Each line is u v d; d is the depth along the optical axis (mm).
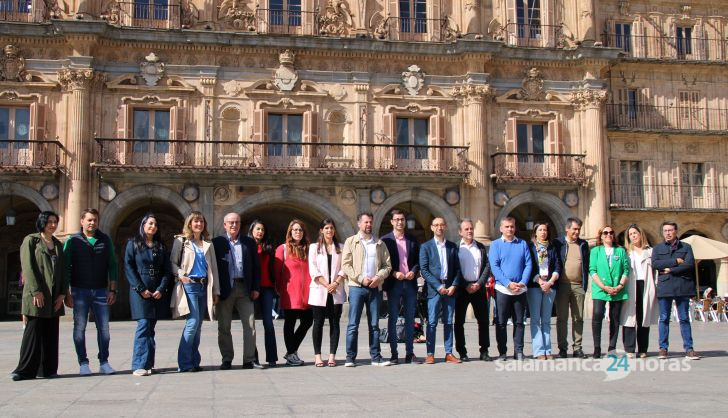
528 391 9078
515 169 33062
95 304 11602
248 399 8539
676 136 35719
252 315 12281
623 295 13180
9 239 33656
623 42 36406
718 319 28891
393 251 12625
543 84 34062
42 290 10789
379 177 31297
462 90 33062
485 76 32875
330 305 12445
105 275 11750
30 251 10789
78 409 7926
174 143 30719
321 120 32125
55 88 30297
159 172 29734
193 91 31203
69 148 29828
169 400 8508
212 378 10656
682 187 35875
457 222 32219
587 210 33656
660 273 13164
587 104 34094
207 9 31750
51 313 10867
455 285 12680
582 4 34812
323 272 12398
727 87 37031
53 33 30016
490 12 34250
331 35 32625
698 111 36594
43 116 30000
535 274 13117
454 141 33125
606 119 35344
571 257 13500
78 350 11438
